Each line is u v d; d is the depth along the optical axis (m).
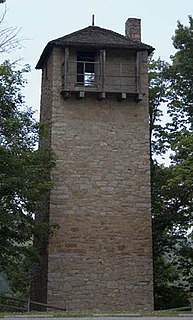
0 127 21.50
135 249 23.52
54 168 23.59
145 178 24.38
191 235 28.78
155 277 29.72
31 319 12.77
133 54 25.36
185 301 28.97
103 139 24.41
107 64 25.00
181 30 30.23
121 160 24.34
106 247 23.31
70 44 24.50
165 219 29.16
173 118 30.88
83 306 22.52
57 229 23.02
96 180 23.94
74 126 24.28
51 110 24.45
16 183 20.25
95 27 26.23
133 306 22.84
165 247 29.59
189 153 25.45
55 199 23.34
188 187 29.00
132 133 24.72
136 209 23.95
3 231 20.94
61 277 22.62
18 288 27.36
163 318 12.73
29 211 21.45
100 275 22.97
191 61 29.78
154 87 31.45
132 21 27.62
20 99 22.59
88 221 23.44
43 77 27.30
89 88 24.34
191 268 29.27
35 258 21.50
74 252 23.00
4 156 20.45
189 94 30.28
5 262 21.34
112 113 24.75
